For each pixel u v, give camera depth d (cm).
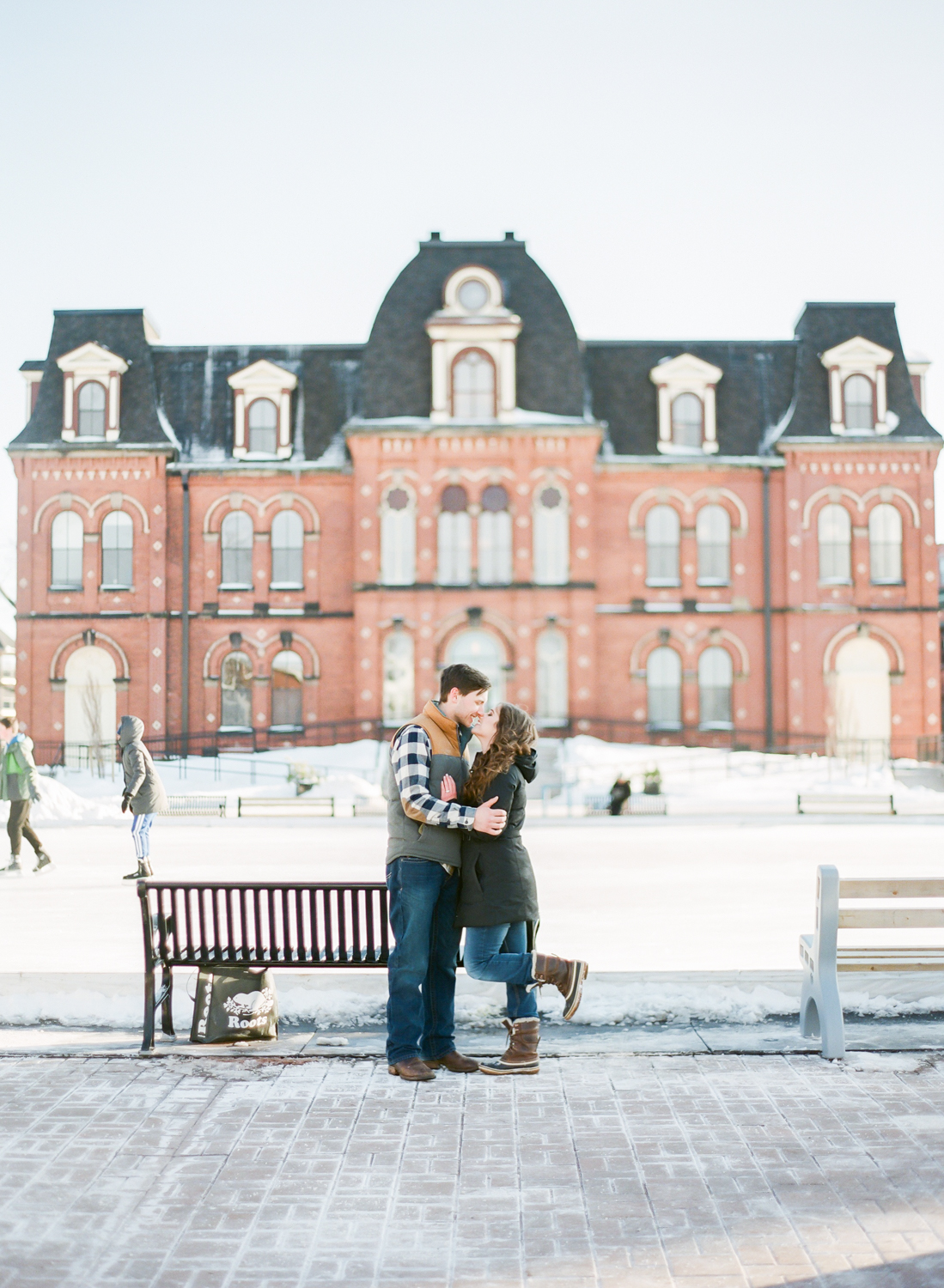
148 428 3703
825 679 3609
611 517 3656
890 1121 542
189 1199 459
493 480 3538
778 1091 590
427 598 3506
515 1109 566
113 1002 777
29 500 3656
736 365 3850
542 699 3509
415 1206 452
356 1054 663
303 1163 495
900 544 3656
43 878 1434
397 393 3597
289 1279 396
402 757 629
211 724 3609
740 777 3147
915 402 3756
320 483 3669
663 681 3638
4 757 1491
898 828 2317
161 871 1502
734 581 3653
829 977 670
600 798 2728
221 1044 692
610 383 3803
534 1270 401
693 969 823
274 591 3647
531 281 3706
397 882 634
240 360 3866
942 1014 772
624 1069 632
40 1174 483
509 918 625
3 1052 670
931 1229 429
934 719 3606
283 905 701
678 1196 459
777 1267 402
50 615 3628
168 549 3672
